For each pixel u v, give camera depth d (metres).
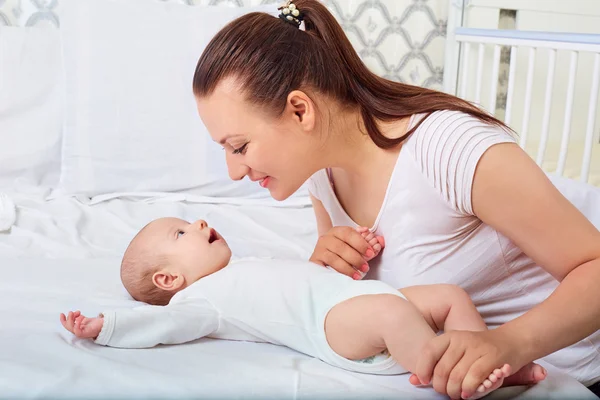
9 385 0.76
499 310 1.00
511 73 1.79
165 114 1.96
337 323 0.86
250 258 1.16
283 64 0.91
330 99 0.94
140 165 1.96
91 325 0.89
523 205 0.81
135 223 1.73
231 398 0.76
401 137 0.93
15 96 1.97
